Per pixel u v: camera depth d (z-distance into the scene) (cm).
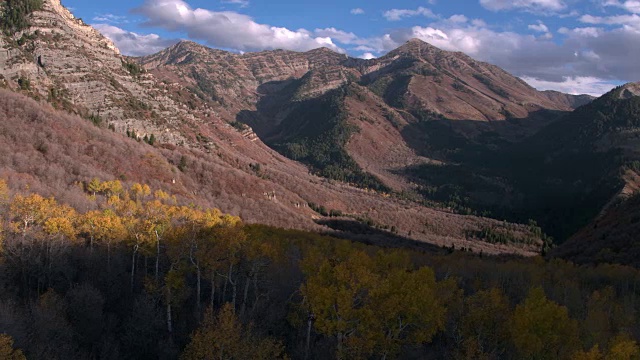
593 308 4797
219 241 4684
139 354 4184
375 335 3475
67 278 4969
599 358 2881
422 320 3538
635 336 4078
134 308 4516
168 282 4472
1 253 4641
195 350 3359
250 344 3431
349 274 3772
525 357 3506
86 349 3981
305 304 4103
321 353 4069
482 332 3762
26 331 3425
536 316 3494
